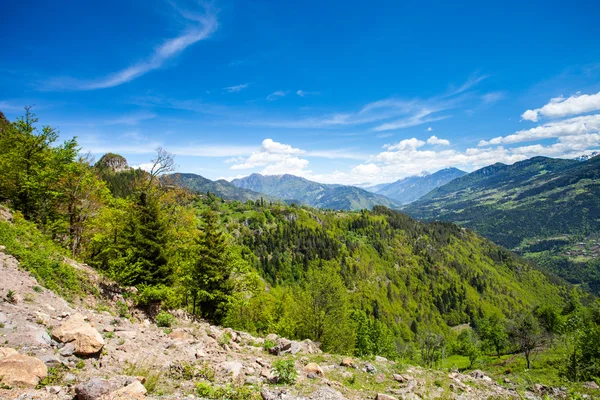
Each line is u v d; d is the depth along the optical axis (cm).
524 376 2203
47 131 3150
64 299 1527
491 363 6775
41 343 909
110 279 2206
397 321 19238
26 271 1545
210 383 992
